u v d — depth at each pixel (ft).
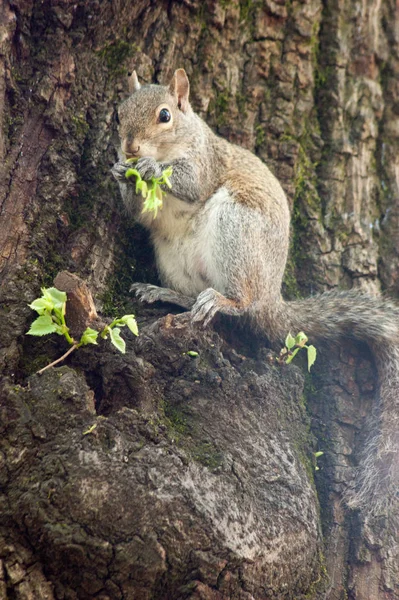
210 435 23.89
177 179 30.89
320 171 35.17
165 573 20.47
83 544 19.95
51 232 26.96
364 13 36.96
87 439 21.20
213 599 20.74
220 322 31.27
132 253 31.01
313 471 27.89
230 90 34.30
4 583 19.51
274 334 32.35
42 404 21.58
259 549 22.00
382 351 32.09
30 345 24.50
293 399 27.94
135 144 29.84
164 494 21.06
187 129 31.40
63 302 23.11
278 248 31.30
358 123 35.86
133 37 31.94
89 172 29.35
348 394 30.91
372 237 34.65
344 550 26.37
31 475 20.65
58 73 28.35
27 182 26.96
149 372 24.09
